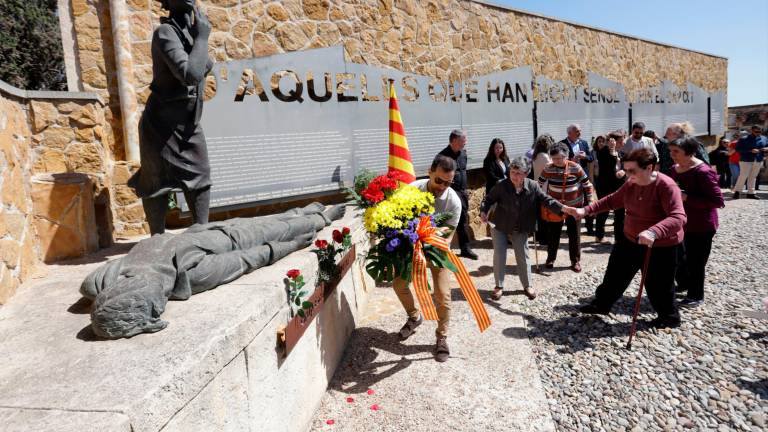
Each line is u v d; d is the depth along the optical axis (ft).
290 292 8.01
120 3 15.03
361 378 10.59
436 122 23.24
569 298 15.17
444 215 11.62
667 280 12.01
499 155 20.92
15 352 5.83
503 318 13.70
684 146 13.23
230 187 16.28
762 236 22.47
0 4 36.27
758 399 8.96
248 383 6.38
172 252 7.16
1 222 8.74
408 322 12.70
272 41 17.56
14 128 10.98
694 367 10.28
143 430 4.38
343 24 19.63
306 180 18.25
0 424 4.11
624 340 11.80
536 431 8.38
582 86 32.68
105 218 13.71
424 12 22.91
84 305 7.84
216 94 15.87
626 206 12.35
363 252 15.70
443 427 8.63
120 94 15.38
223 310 6.61
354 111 19.80
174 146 10.94
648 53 40.04
